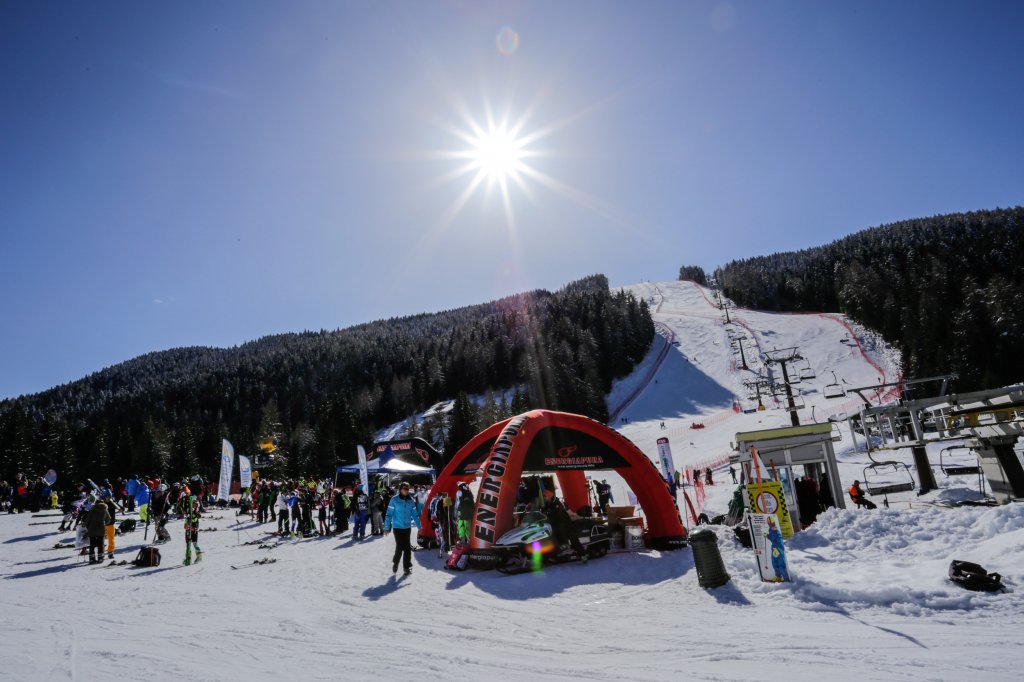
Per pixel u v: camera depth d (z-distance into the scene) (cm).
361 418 10631
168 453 7544
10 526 2175
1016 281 8931
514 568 1032
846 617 593
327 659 575
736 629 588
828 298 12106
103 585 1103
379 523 1727
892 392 5350
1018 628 514
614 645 572
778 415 5397
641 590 805
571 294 13600
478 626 678
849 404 5228
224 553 1527
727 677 461
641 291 18138
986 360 6238
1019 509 818
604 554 1104
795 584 701
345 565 1198
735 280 14762
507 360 11000
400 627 692
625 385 9231
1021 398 1171
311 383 13100
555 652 562
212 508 3341
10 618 828
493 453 1162
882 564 766
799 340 9594
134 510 2725
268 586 1016
